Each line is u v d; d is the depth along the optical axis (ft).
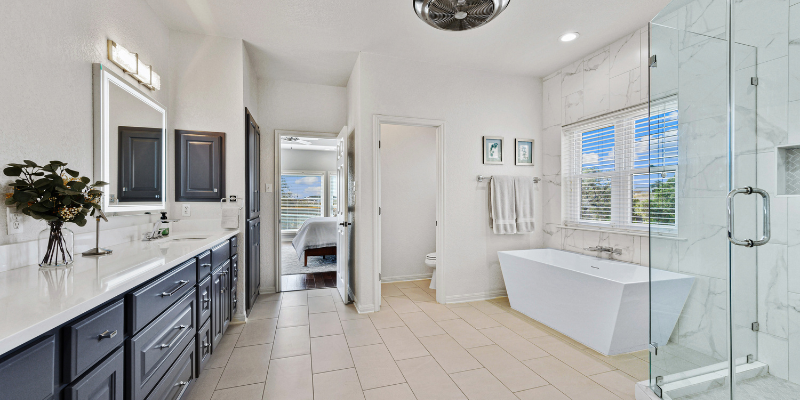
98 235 5.25
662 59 5.77
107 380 3.30
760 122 4.65
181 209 9.03
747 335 4.65
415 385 6.36
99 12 6.01
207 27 8.93
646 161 9.12
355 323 9.59
